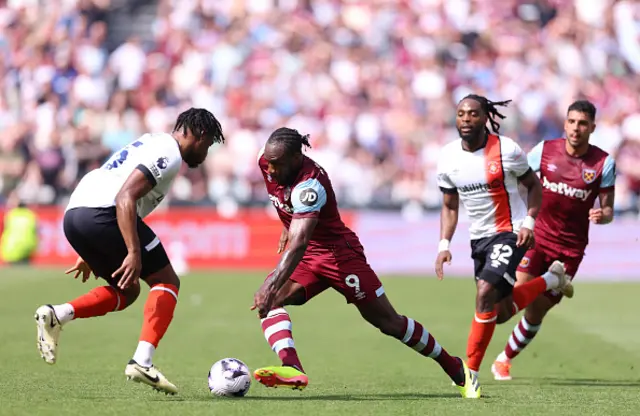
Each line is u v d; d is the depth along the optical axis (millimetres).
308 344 37938
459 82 82562
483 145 26969
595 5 87438
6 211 70438
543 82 83000
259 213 70250
